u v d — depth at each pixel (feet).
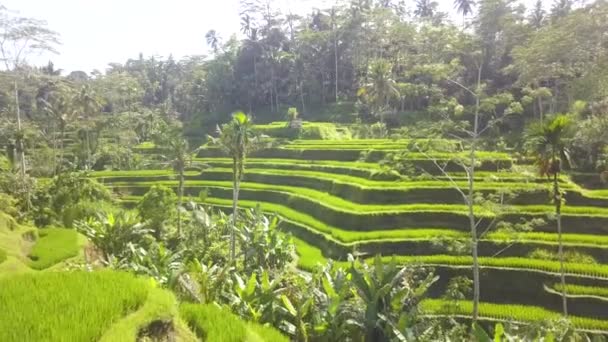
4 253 69.46
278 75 297.12
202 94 323.37
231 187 170.50
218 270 67.97
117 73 345.92
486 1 226.17
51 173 216.54
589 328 81.97
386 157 145.38
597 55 166.20
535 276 93.25
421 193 126.82
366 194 131.13
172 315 30.01
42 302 28.53
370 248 108.37
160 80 411.34
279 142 205.36
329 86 294.66
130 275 35.17
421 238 108.17
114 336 25.17
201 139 261.03
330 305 59.00
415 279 91.15
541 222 99.35
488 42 226.17
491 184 123.65
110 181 195.00
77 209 127.34
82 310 27.40
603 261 97.86
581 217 108.58
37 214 125.39
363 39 276.21
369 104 240.73
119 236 99.81
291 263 115.55
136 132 292.20
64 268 72.79
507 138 171.73
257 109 295.69
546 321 75.77
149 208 127.03
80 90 253.65
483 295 94.43
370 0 283.79
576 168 147.23
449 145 105.60
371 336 60.80
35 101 279.49
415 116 221.05
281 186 165.17
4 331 24.67
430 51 235.81
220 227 124.26
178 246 115.24
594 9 175.73
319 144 193.67
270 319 57.57
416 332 63.98
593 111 153.17
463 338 77.20
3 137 215.31
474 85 206.90
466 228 112.68
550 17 247.91
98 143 253.03
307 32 286.25
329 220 129.49
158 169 224.33
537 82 196.65
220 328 31.32
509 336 59.47
